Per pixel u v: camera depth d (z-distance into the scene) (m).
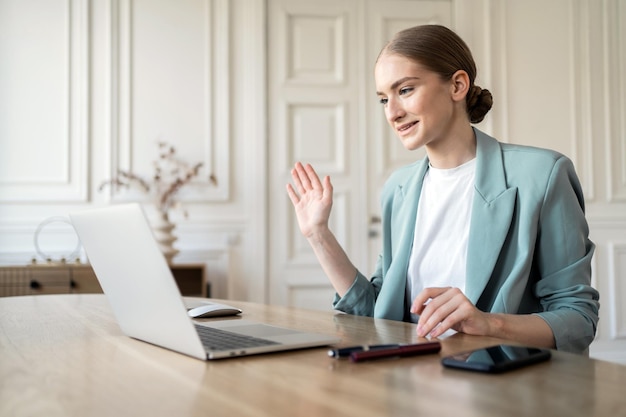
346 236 4.27
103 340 1.11
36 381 0.81
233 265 4.14
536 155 1.41
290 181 4.23
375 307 1.50
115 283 1.08
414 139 1.41
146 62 4.10
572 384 0.73
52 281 3.58
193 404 0.68
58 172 4.00
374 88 4.32
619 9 4.53
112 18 4.06
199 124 4.14
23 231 3.96
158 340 1.02
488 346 0.97
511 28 4.43
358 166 4.29
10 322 1.36
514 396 0.68
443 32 1.41
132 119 4.08
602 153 4.48
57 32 4.02
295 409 0.65
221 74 4.16
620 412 0.61
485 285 1.35
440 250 1.49
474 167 1.48
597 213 4.45
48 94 4.00
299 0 4.25
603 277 4.42
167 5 4.12
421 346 0.92
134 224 0.96
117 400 0.71
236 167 4.17
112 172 4.04
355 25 4.31
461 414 0.62
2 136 3.96
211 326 1.20
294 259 4.21
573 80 4.46
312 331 1.17
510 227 1.38
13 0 3.99
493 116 4.39
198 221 4.11
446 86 1.41
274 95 4.22
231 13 4.18
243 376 0.80
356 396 0.69
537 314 1.18
